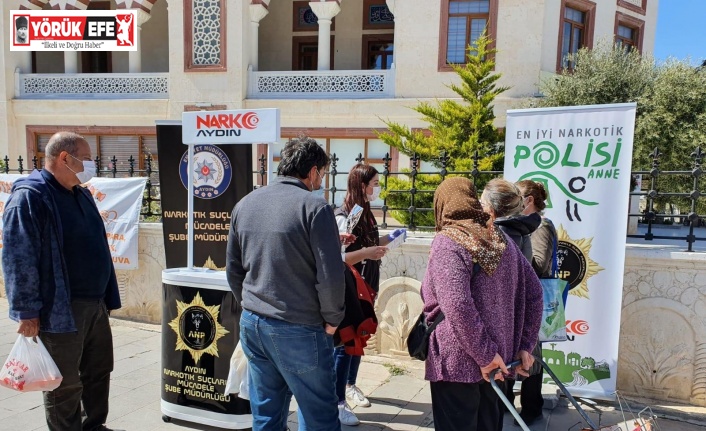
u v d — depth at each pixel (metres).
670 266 3.60
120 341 4.96
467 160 6.57
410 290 4.41
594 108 3.46
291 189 2.32
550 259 3.17
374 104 13.08
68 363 2.67
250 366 2.44
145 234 5.41
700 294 3.54
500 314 2.12
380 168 13.44
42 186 2.60
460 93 8.05
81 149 2.74
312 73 13.62
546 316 3.13
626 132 3.37
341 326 2.73
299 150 2.39
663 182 9.62
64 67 16.86
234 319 3.04
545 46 12.31
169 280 3.20
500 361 2.02
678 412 3.53
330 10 13.62
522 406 3.40
